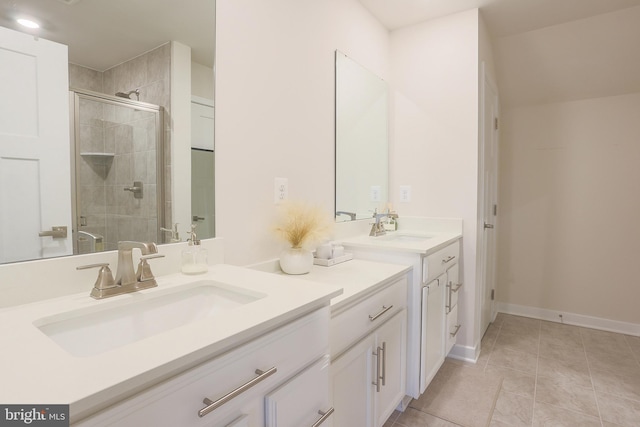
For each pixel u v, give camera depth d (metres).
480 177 2.37
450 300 2.07
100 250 0.99
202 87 1.25
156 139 1.12
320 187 1.88
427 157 2.46
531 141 3.08
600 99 2.81
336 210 2.02
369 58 2.32
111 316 0.86
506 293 3.25
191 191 1.23
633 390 1.96
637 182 2.72
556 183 3.00
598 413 1.75
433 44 2.41
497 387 1.99
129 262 0.93
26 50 0.85
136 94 1.07
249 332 0.69
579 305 2.96
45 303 0.83
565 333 2.78
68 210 0.93
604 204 2.84
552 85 2.83
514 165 3.15
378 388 1.38
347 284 1.32
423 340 1.68
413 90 2.50
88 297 0.88
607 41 2.41
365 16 2.26
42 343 0.62
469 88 2.29
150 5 1.11
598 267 2.88
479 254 2.41
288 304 0.83
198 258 1.14
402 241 2.25
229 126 1.35
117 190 1.03
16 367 0.53
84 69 0.96
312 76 1.79
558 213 3.01
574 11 2.28
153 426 0.55
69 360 0.55
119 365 0.54
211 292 1.06
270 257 1.55
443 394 1.92
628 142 2.73
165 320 0.96
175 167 1.18
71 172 0.93
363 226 2.31
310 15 1.76
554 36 2.51
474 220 2.30
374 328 1.37
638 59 2.44
